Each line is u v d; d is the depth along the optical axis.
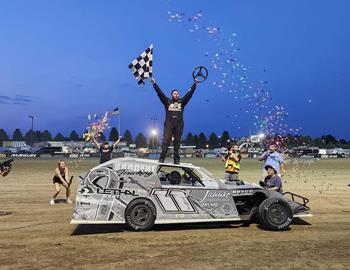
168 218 7.39
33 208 10.21
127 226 7.83
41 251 5.99
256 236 7.01
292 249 6.07
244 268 5.12
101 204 7.19
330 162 44.81
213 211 7.56
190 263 5.34
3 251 5.99
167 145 8.25
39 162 41.69
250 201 8.16
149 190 7.38
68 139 139.25
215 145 123.94
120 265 5.27
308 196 13.01
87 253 5.88
